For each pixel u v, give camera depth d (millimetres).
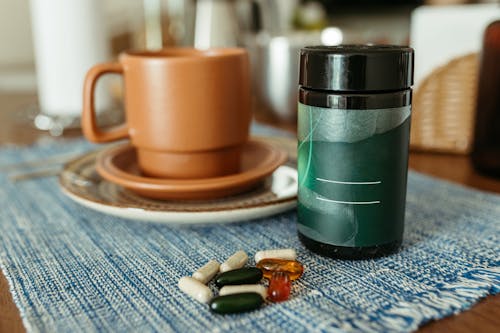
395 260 348
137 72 423
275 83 794
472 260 348
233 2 1114
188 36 1215
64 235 406
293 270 319
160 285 320
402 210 352
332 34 856
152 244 385
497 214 436
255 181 427
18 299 303
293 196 400
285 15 1658
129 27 1462
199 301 298
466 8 594
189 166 438
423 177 545
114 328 271
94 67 441
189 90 414
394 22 1894
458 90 611
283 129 799
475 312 285
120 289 315
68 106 827
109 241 393
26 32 1602
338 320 272
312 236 355
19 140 743
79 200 413
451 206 458
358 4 1953
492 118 535
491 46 527
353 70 313
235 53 434
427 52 616
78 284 322
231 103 433
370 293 303
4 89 1263
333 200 337
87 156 546
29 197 500
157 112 420
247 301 283
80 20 784
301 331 264
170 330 268
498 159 537
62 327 273
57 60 800
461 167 592
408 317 273
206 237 397
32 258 363
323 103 325
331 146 328
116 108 893
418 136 646
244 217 385
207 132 426
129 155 518
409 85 332
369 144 324
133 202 428
